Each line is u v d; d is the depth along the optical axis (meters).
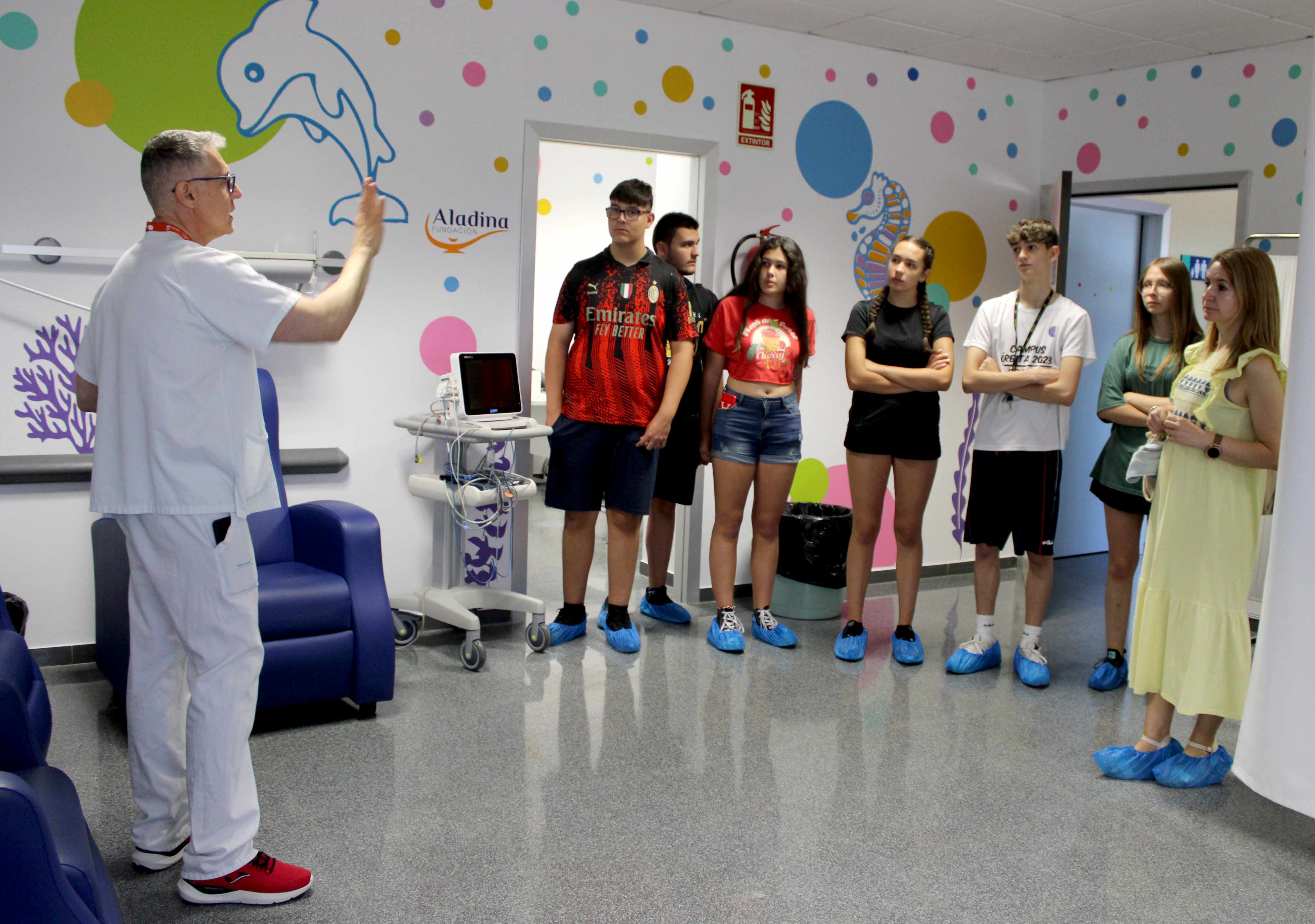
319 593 3.11
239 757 2.14
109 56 3.55
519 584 4.44
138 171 3.64
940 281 5.39
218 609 2.07
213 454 2.02
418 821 2.57
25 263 3.53
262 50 3.76
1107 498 3.82
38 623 3.66
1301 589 2.24
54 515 3.65
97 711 3.26
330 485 4.04
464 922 2.13
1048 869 2.45
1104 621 4.76
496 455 4.27
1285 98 4.68
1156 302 3.67
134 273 2.02
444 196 4.11
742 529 4.95
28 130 3.48
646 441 3.88
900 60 5.10
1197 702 2.80
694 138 4.58
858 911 2.23
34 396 3.59
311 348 3.96
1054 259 3.79
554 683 3.65
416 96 4.01
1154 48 4.86
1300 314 2.22
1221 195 6.65
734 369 4.05
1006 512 3.84
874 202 5.12
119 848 2.40
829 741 3.19
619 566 4.07
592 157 7.70
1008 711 3.53
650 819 2.62
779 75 4.77
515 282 4.27
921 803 2.78
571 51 4.27
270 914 2.14
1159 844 2.60
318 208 3.90
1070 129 5.52
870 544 4.05
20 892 1.51
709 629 4.30
